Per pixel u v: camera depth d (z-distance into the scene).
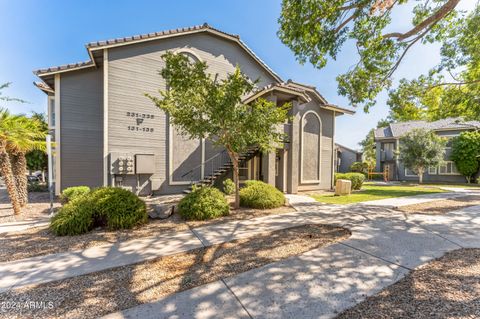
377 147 24.23
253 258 3.36
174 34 9.92
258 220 5.55
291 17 6.01
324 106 12.80
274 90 9.77
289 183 10.76
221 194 6.37
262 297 2.36
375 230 4.68
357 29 5.99
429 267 3.03
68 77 9.09
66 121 9.05
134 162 9.20
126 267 3.09
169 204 6.27
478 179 17.39
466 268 3.00
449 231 4.61
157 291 2.49
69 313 2.12
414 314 2.07
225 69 11.41
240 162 10.72
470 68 7.66
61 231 4.38
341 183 10.61
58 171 8.93
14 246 3.85
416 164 17.80
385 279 2.72
